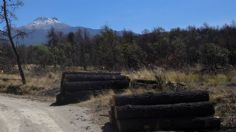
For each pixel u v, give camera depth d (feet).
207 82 61.98
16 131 46.32
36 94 86.89
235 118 44.34
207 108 42.60
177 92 43.91
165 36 135.95
